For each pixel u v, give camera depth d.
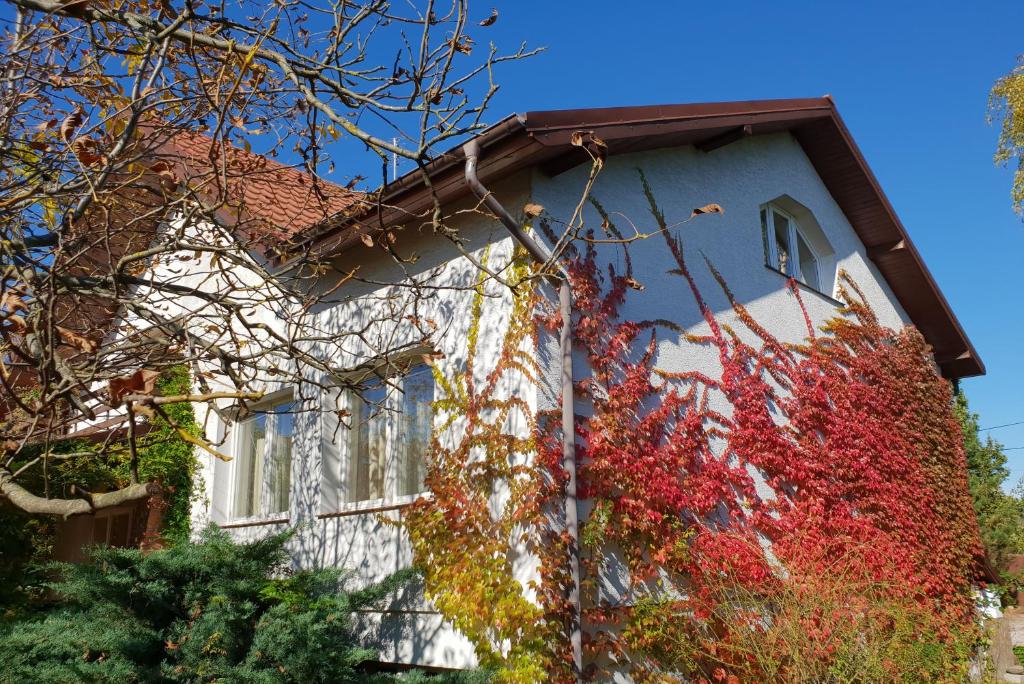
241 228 6.84
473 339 7.42
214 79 5.48
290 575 7.63
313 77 5.01
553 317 7.10
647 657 6.96
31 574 9.31
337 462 8.74
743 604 7.46
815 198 11.66
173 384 10.44
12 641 5.88
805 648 6.97
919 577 10.62
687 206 9.11
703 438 8.27
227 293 5.66
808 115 10.70
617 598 6.90
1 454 4.11
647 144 8.48
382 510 7.84
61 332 4.20
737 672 7.27
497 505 6.84
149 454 10.19
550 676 6.19
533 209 5.45
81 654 6.00
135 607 6.46
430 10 4.79
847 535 9.50
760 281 9.95
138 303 5.07
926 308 13.23
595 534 6.80
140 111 4.54
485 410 7.15
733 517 8.27
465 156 6.61
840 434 10.22
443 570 7.05
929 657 8.80
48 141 5.38
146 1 5.77
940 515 11.88
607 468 7.07
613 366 7.55
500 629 6.46
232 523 9.74
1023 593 24.47
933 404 12.73
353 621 7.89
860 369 11.24
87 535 11.39
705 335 8.78
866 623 7.70
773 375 9.59
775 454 9.02
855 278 12.09
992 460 25.09
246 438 10.36
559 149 7.00
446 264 7.67
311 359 5.65
